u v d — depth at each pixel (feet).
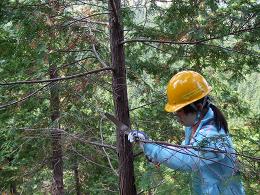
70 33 14.69
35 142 14.80
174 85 9.50
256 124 15.26
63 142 14.15
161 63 16.31
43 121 16.14
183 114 9.39
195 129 9.27
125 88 13.44
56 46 15.47
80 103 15.19
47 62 14.55
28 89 14.64
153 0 13.30
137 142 9.39
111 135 19.20
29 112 17.35
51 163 17.75
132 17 13.53
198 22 13.82
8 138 18.89
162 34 14.17
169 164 8.16
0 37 15.12
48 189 18.28
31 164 17.34
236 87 18.24
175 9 13.48
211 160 7.56
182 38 13.74
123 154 13.06
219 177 7.97
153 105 16.11
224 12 13.10
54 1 13.44
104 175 18.40
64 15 14.30
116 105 13.44
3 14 12.62
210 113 9.11
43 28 13.04
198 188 7.41
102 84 15.24
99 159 16.83
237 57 14.98
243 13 12.61
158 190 7.23
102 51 15.94
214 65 15.98
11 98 14.88
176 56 14.60
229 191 7.88
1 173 24.07
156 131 15.62
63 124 14.71
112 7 12.67
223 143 7.87
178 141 15.52
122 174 13.17
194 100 9.21
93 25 15.70
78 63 15.24
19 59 14.67
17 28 12.98
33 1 13.01
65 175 24.98
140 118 16.06
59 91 14.76
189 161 7.92
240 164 7.58
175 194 7.09
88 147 15.30
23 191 16.57
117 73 13.37
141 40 13.01
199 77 9.61
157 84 16.52
